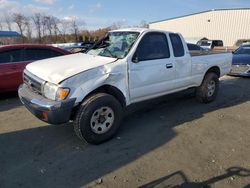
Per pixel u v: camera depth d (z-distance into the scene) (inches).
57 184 125.1
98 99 157.5
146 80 186.2
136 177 131.1
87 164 142.4
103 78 160.1
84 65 162.7
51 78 151.8
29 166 140.0
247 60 407.2
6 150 157.4
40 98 154.6
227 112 232.7
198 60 232.5
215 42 1330.0
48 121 150.3
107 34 212.1
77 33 2063.2
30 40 1930.4
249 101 272.2
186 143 168.6
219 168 139.7
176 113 226.4
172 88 211.8
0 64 262.2
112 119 168.4
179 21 1994.3
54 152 155.1
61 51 307.0
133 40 183.8
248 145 167.2
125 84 174.1
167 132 185.3
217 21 1792.6
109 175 132.6
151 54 190.4
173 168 139.3
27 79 174.9
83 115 154.2
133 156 151.2
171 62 203.9
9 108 241.4
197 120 210.2
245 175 133.6
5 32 1389.0
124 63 171.5
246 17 1686.8
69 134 179.9
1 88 264.5
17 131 185.8
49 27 1989.4
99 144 165.5
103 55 186.2
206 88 248.7
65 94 146.6
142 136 178.2
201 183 126.6
